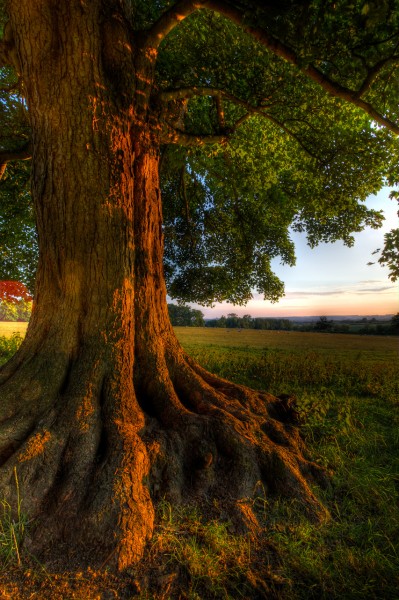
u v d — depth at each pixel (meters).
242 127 7.68
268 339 34.88
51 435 2.92
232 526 2.87
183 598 2.21
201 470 3.27
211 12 5.44
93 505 2.55
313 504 3.26
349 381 9.34
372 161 7.21
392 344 30.89
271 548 2.74
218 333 44.38
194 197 11.51
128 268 3.72
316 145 7.59
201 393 4.14
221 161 9.12
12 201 10.27
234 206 11.00
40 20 3.30
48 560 2.35
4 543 2.40
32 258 12.30
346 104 6.54
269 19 3.62
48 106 3.39
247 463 3.38
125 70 3.65
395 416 6.40
